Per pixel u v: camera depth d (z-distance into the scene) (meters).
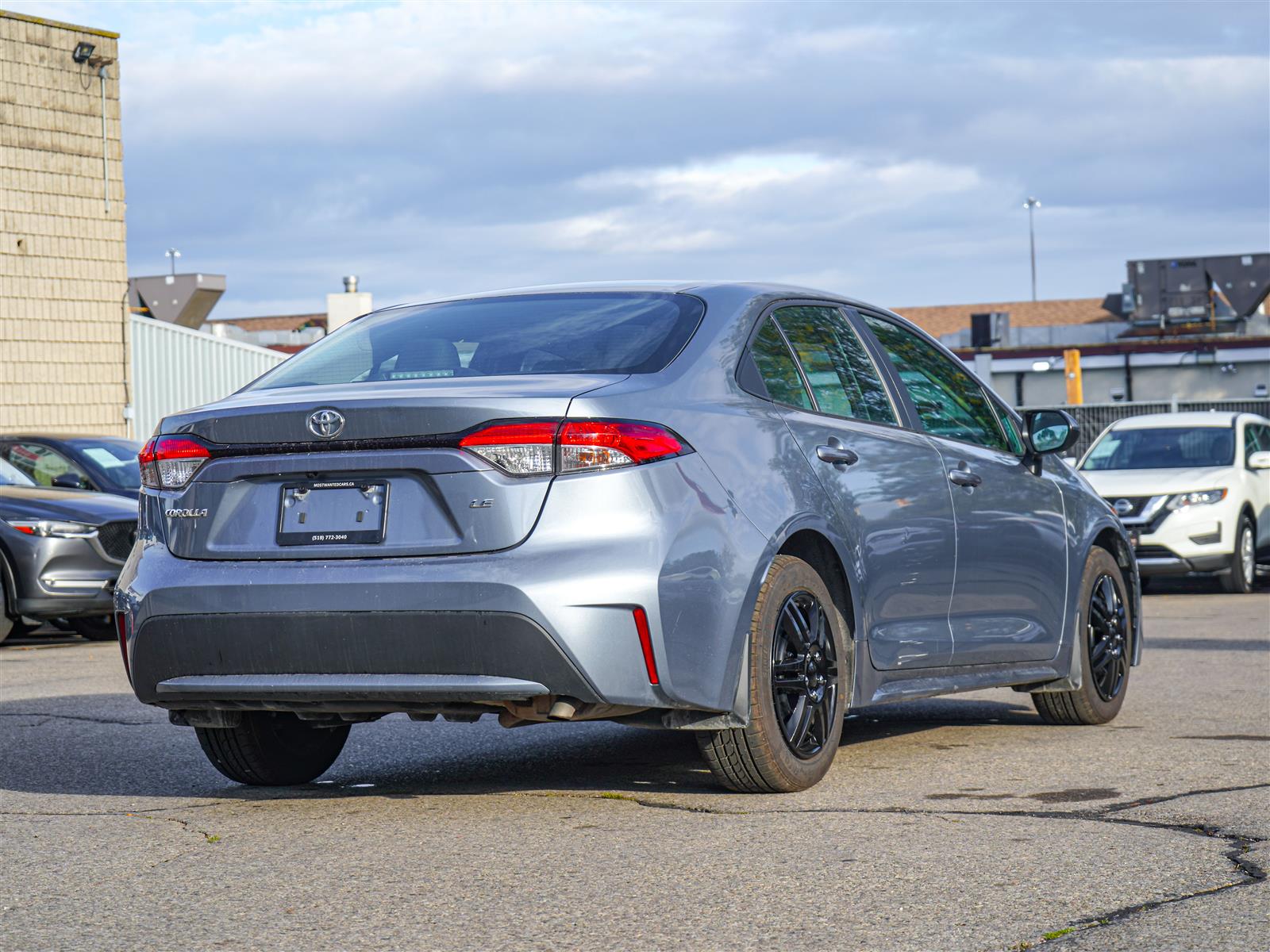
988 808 4.68
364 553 4.44
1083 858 4.02
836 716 5.05
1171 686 7.64
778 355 5.16
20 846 4.37
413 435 4.42
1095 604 6.56
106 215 24.50
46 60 23.69
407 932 3.46
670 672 4.41
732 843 4.26
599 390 4.48
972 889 3.72
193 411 4.80
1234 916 3.46
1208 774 5.21
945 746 5.99
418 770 5.63
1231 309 49.94
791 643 4.89
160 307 38.59
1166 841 4.20
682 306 5.03
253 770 5.23
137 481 13.67
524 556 4.30
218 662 4.58
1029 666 6.14
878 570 5.23
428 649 4.34
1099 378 45.06
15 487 11.78
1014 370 45.78
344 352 5.15
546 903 3.67
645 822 4.56
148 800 5.09
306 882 3.92
